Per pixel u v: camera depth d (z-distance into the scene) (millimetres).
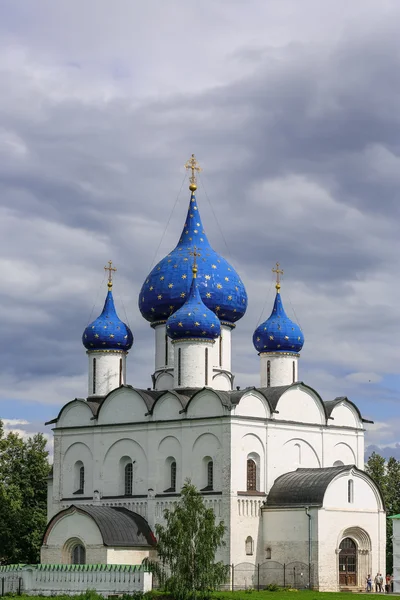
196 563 90188
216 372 119938
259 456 110938
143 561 100938
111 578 96188
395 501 137250
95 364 123312
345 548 108312
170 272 121250
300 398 116000
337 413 119250
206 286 120188
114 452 116938
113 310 125312
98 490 116938
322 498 105938
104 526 107688
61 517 110125
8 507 124312
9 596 98000
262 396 112188
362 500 109625
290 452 113812
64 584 98500
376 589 107562
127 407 116812
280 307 125312
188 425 111688
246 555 107688
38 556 126250
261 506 109688
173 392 113500
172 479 113000
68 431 120500
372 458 140875
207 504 108562
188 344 114562
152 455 113875
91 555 107312
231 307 121688
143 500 113375
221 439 109000
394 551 102938
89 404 119750
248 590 103000
